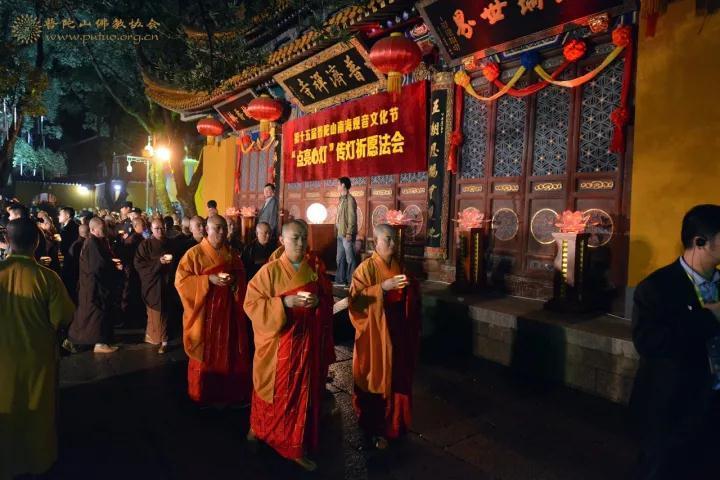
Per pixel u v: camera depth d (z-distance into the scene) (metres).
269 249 6.87
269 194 11.20
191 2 11.09
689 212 2.33
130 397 4.79
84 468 3.43
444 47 7.17
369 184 9.32
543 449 3.73
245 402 4.64
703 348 2.19
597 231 5.83
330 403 4.66
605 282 5.72
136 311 8.16
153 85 13.04
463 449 3.74
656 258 4.91
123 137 24.89
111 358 6.03
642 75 5.04
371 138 8.92
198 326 4.38
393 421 3.70
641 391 2.39
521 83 6.68
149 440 3.89
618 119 5.36
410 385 3.76
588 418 4.26
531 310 5.70
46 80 13.97
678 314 2.20
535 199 6.52
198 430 4.09
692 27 4.64
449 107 7.50
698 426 2.21
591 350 4.75
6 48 12.16
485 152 7.16
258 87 11.70
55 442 3.25
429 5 6.71
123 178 30.77
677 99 4.75
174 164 17.17
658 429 2.27
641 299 2.32
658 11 4.67
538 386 4.99
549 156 6.38
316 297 3.26
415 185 8.40
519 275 6.68
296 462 3.48
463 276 6.80
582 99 6.00
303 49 8.78
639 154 5.05
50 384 3.18
